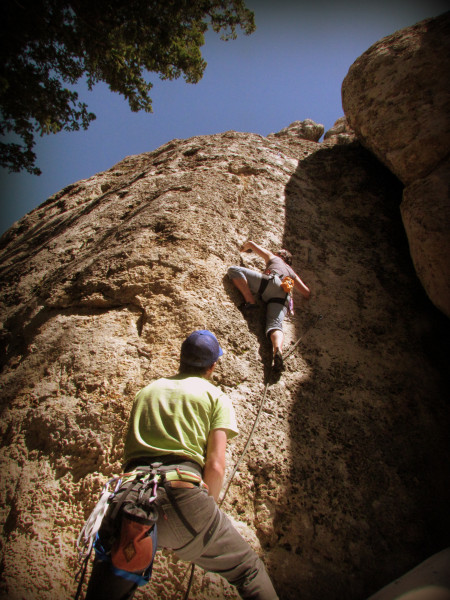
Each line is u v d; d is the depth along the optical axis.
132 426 1.60
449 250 3.41
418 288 4.37
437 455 2.85
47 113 6.97
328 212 5.36
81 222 5.43
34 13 5.61
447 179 3.84
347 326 3.76
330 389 3.11
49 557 1.87
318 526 2.26
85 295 3.36
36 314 3.51
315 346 3.46
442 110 4.21
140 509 1.28
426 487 2.63
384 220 5.25
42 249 5.21
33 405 2.58
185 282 3.36
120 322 3.07
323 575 2.08
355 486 2.50
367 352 3.54
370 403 3.08
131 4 6.06
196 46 7.65
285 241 4.54
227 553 1.45
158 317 3.07
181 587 1.86
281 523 2.23
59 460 2.28
